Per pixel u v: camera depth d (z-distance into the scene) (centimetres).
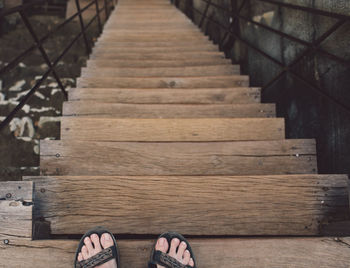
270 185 105
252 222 102
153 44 288
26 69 265
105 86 197
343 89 126
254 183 105
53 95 243
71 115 160
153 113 163
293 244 90
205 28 358
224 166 128
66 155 123
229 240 92
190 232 101
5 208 90
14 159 209
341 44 126
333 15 112
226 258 90
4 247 88
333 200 105
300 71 160
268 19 193
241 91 183
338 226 95
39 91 245
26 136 219
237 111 166
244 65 241
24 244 88
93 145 125
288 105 174
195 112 165
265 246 90
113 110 161
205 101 181
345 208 104
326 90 138
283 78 177
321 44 139
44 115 231
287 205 103
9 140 215
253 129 143
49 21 360
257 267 89
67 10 387
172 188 104
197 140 140
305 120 157
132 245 94
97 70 219
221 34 298
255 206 103
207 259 90
